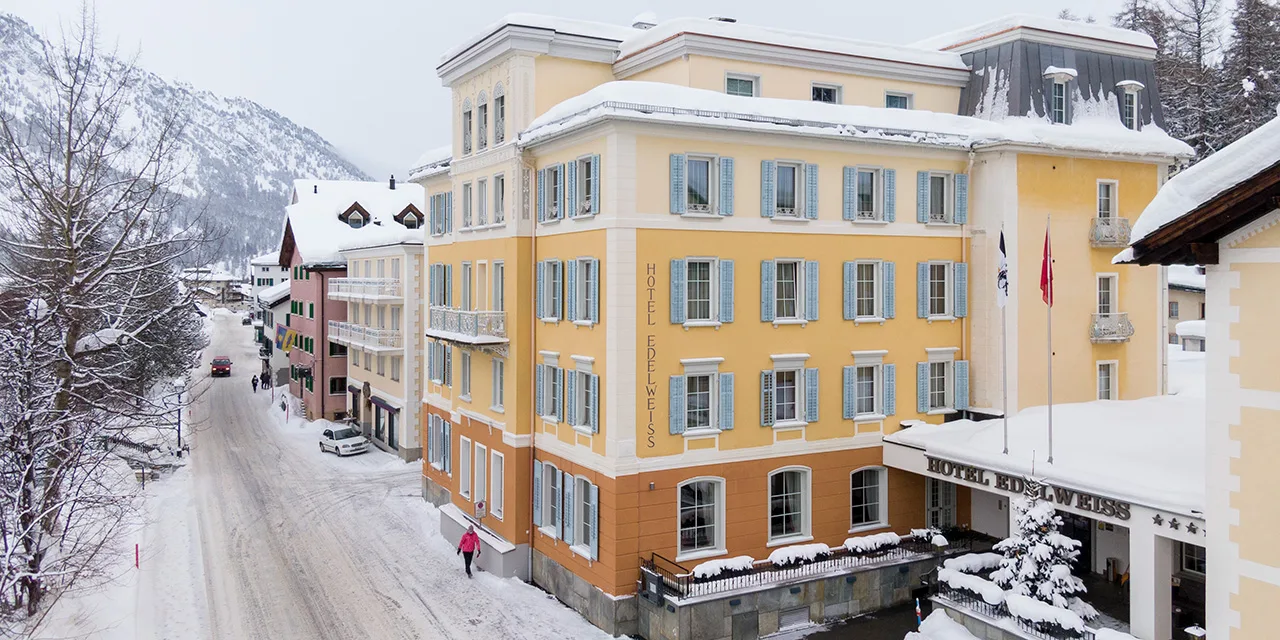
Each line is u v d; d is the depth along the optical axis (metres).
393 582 28.89
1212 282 13.55
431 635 24.67
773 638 23.97
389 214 64.31
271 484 42.69
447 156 37.12
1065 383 30.00
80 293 27.94
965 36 33.56
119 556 30.62
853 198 27.78
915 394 29.20
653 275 24.70
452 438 35.75
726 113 25.41
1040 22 31.53
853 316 27.83
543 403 28.80
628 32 31.86
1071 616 19.73
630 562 24.59
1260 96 49.34
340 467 46.66
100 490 33.69
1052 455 23.70
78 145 27.83
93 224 28.92
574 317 26.55
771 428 26.62
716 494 26.00
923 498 29.22
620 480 24.34
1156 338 31.86
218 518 36.50
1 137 30.75
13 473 24.33
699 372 25.48
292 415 62.81
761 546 26.47
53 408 26.88
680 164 24.95
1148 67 33.72
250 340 121.94
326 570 30.06
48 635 23.33
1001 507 28.67
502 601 27.23
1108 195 31.00
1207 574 13.70
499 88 30.81
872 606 25.92
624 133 24.23
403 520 36.31
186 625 25.23
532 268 29.31
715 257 25.62
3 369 25.34
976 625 21.67
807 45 30.27
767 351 26.48
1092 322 30.38
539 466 28.91
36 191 29.09
